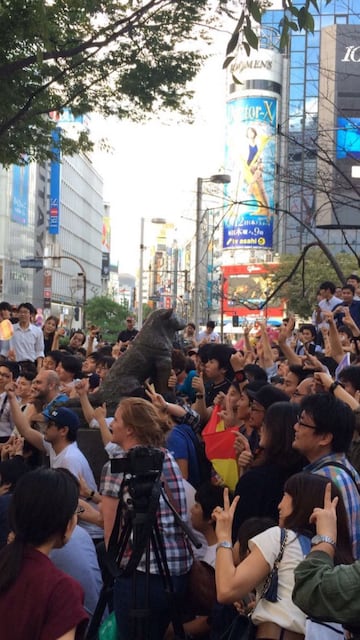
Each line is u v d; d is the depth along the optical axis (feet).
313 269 145.18
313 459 13.10
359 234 163.53
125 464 12.27
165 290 254.68
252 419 16.43
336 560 9.52
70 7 37.93
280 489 13.43
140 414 13.29
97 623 13.11
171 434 17.69
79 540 14.43
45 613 8.47
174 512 12.83
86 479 18.26
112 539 12.60
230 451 17.21
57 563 14.01
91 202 390.63
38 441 21.25
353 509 11.92
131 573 12.23
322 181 42.73
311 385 18.81
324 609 8.54
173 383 25.04
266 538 10.62
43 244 280.92
